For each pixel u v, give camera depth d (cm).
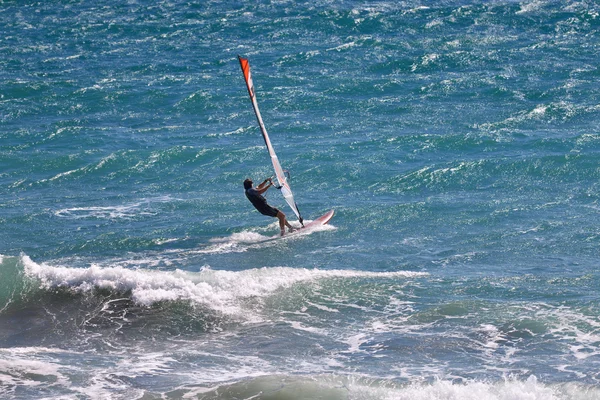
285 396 3831
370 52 15325
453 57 14600
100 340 4697
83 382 4022
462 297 5206
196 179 8706
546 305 4975
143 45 16862
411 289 5397
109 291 5312
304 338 4653
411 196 7844
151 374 4150
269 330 4794
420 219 7100
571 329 4588
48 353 4475
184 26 18488
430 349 4412
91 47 16788
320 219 7156
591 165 8344
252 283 5453
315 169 8756
